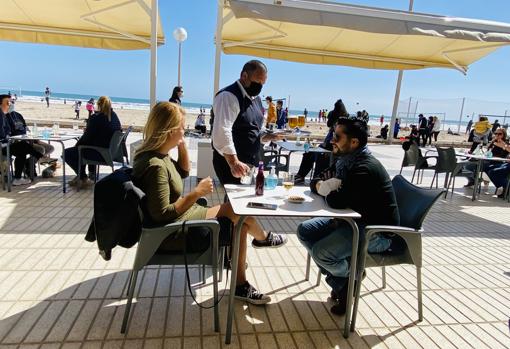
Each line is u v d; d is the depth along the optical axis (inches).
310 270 113.3
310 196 90.0
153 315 83.6
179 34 394.3
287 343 77.4
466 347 80.2
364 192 79.2
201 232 78.0
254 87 103.0
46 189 187.6
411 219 86.5
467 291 107.6
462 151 296.0
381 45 246.8
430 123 693.9
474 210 211.2
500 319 92.8
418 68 287.7
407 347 78.9
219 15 197.5
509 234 168.4
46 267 102.7
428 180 303.0
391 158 425.1
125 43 253.3
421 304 88.3
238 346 75.2
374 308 94.0
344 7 156.2
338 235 82.8
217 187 214.8
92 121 181.2
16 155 194.4
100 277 99.1
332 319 87.4
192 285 98.5
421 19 164.7
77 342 72.6
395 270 118.7
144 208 73.1
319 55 273.9
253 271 110.8
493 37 168.7
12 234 124.6
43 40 245.0
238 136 105.5
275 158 219.3
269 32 235.9
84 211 154.2
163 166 74.3
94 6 207.5
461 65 267.7
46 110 940.6
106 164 185.5
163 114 75.2
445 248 144.6
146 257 73.5
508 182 241.4
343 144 83.0
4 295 87.4
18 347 69.9
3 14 222.7
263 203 77.5
